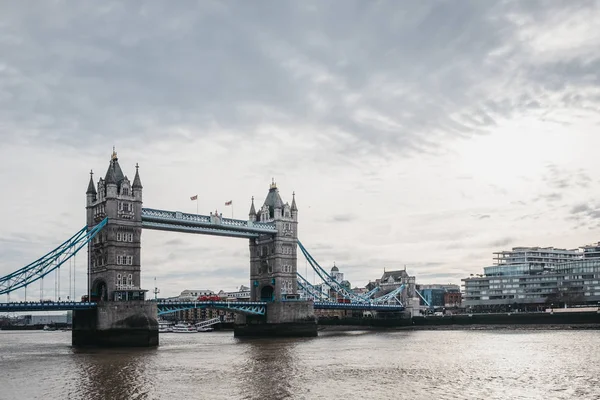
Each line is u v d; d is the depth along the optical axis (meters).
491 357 102.19
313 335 181.62
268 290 189.88
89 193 151.12
